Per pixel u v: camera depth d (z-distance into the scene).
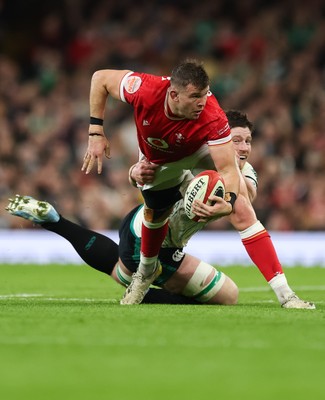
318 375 14.30
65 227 28.58
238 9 88.31
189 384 13.52
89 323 20.23
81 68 84.69
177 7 89.06
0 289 36.09
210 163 24.39
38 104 78.44
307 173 71.06
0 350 16.42
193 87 22.38
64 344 17.11
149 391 13.02
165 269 27.00
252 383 13.60
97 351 16.36
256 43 85.12
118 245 28.72
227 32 86.75
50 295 32.56
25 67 84.81
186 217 26.22
